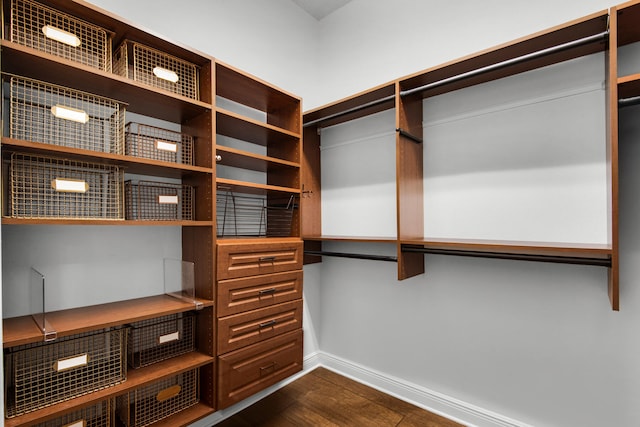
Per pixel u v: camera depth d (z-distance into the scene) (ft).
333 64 8.76
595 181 5.07
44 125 4.13
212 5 6.62
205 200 5.33
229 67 5.52
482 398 6.06
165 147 4.98
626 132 4.81
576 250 4.31
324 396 7.16
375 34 7.90
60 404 3.86
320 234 8.68
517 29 5.82
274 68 7.88
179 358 5.12
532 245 4.66
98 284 5.08
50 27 3.85
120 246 5.32
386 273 7.51
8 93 4.30
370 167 7.87
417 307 6.96
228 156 5.86
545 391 5.43
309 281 8.50
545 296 5.46
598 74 5.05
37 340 3.61
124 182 5.07
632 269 4.75
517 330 5.72
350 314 8.14
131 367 4.81
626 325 4.79
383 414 6.47
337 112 7.70
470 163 6.31
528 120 5.69
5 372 3.91
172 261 5.68
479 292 6.14
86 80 4.25
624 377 4.80
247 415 6.41
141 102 4.97
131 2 5.42
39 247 4.58
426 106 6.89
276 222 7.41
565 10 5.38
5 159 4.13
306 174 8.25
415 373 6.96
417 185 6.62
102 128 4.99
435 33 6.86
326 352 8.64
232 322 5.36
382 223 7.63
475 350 6.17
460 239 6.24
